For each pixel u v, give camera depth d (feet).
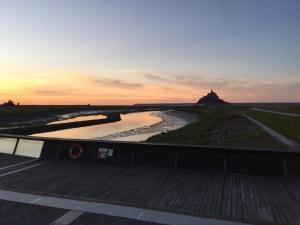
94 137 130.82
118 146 30.50
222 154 26.78
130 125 208.54
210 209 18.53
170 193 21.45
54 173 27.04
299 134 69.36
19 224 16.62
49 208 18.90
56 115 331.98
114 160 30.14
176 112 453.17
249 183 23.47
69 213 18.13
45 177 25.79
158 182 24.04
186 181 24.22
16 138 35.53
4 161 31.65
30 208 18.94
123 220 17.10
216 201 19.81
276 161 25.29
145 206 19.08
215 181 24.09
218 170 26.53
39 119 257.34
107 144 30.76
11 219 17.29
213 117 212.02
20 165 30.01
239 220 16.94
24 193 21.75
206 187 22.66
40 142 33.86
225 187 22.59
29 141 34.53
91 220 17.12
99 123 225.35
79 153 31.55
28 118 249.75
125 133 148.25
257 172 25.46
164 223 16.70
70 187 23.06
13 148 35.29
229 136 91.61
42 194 21.50
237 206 18.93
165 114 413.80
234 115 192.34
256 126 102.42
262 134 76.84
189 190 22.06
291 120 110.22
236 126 120.78
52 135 143.43
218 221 16.87
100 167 28.99
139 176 25.80
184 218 17.30
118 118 277.64
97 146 31.30
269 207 18.72
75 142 32.01
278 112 189.37
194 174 26.14
